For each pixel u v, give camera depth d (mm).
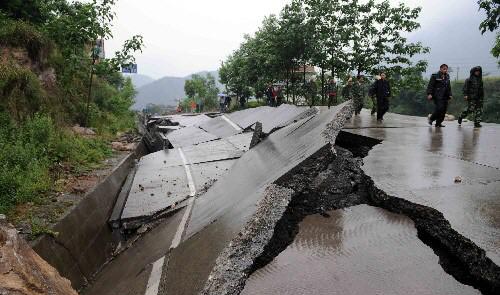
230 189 5793
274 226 3504
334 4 19906
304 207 4320
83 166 8898
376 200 4562
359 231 3666
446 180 4934
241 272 2893
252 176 5719
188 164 9977
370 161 6273
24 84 9594
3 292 2443
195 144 13031
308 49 21656
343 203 4535
